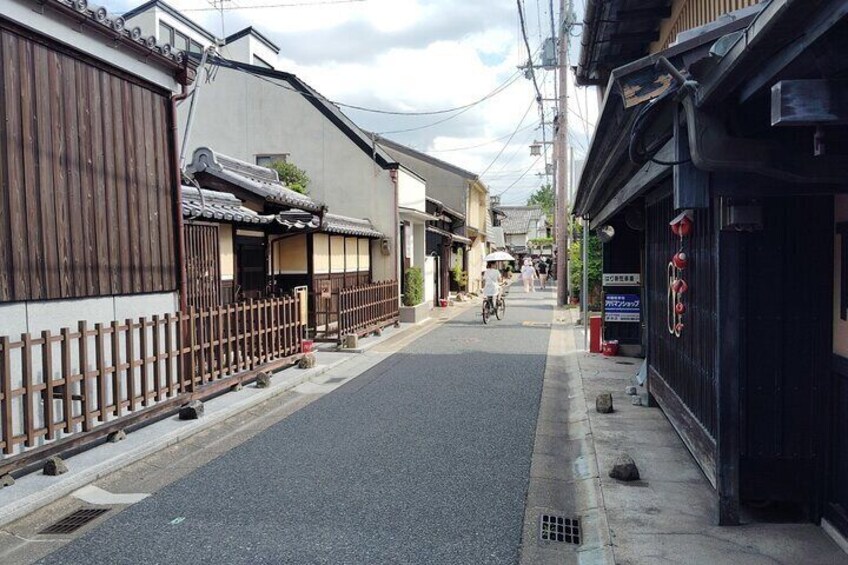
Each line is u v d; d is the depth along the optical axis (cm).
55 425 574
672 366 652
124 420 656
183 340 778
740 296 455
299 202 1260
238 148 1888
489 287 1953
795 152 342
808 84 259
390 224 1822
